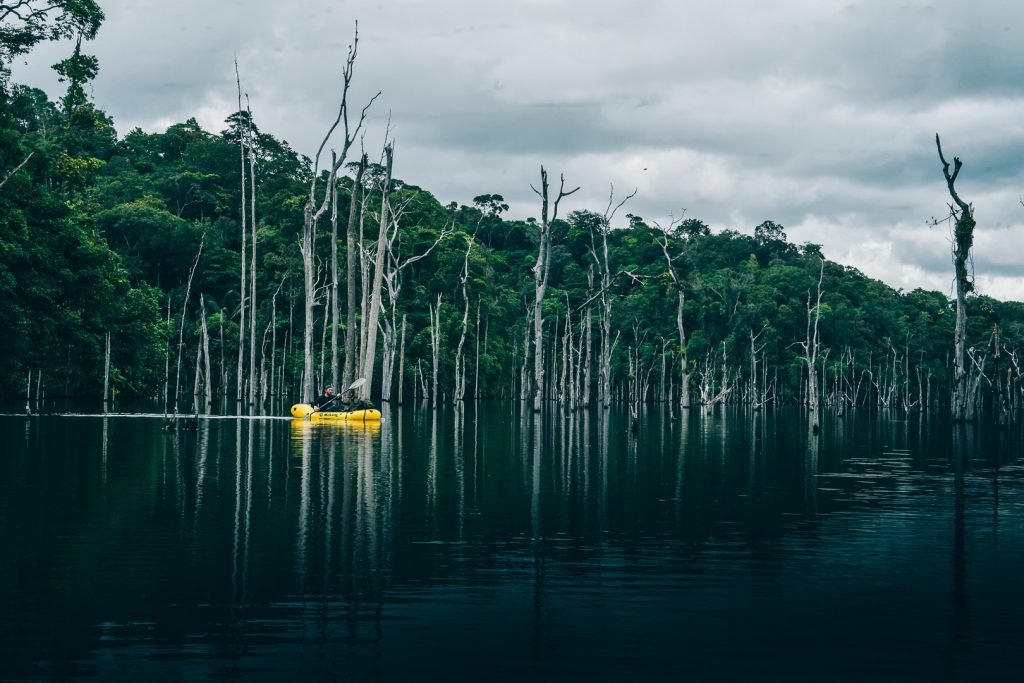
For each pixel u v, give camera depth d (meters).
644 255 154.75
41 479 22.55
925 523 18.08
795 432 55.41
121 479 22.70
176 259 110.94
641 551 14.85
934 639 10.38
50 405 67.69
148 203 113.88
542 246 64.88
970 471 29.41
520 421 60.53
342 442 36.06
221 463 26.84
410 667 9.26
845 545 15.60
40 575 12.62
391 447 34.09
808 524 17.80
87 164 66.88
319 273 103.56
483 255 121.38
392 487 22.03
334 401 54.62
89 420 48.38
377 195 112.88
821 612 11.38
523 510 18.86
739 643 10.15
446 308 104.31
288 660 9.40
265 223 115.88
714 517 18.45
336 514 17.88
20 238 56.09
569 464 28.91
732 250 161.25
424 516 17.84
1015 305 140.12
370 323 62.88
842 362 132.25
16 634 10.10
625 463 29.70
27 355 59.78
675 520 17.98
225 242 117.12
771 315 132.38
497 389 121.88
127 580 12.41
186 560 13.62
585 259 155.50
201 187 124.88
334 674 9.03
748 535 16.45
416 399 103.44
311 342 58.34
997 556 14.76
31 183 59.66
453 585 12.41
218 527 16.30
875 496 22.38
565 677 9.05
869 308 145.62
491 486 22.61
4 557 13.70
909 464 32.06
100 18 49.50
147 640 9.97
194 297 107.56
